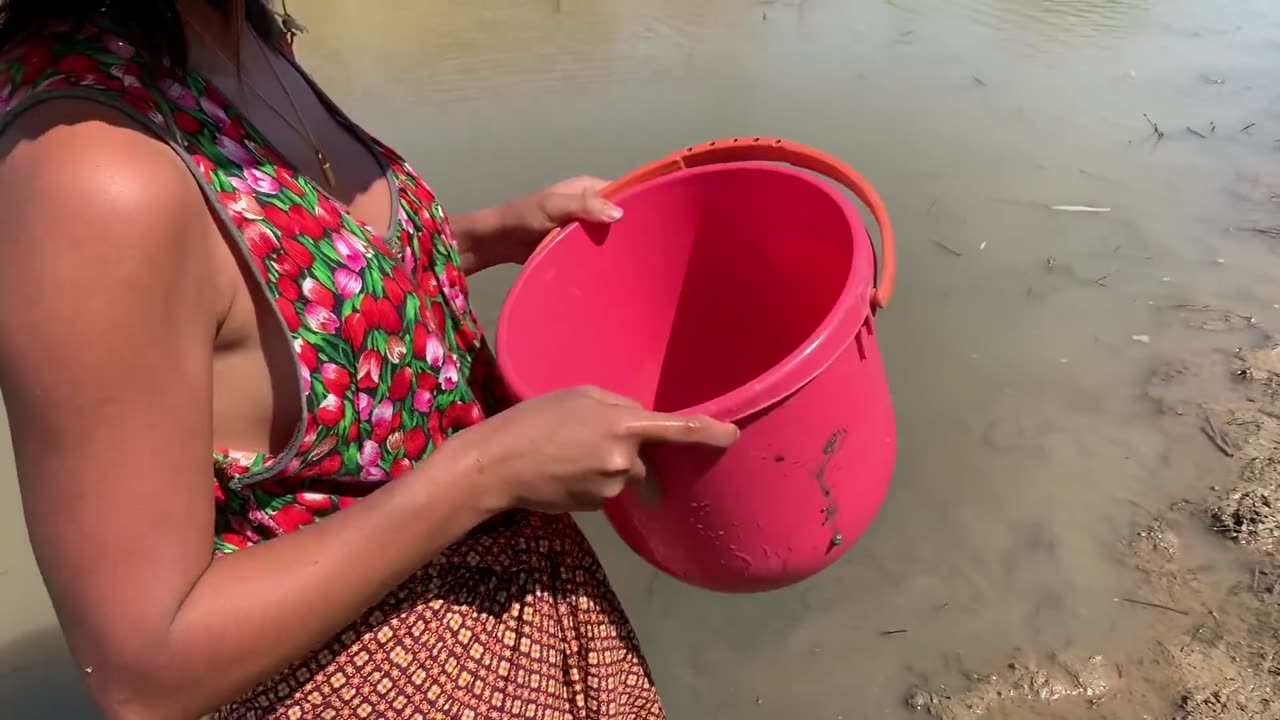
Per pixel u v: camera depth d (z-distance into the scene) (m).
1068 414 2.27
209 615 0.65
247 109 0.81
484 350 1.04
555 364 1.16
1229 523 1.98
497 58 4.11
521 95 3.73
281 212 0.73
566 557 0.97
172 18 0.70
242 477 0.74
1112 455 2.16
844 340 0.90
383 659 0.82
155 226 0.61
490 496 0.75
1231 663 1.73
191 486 0.64
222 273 0.68
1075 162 3.14
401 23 4.62
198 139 0.69
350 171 0.90
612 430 0.76
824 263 1.18
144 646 0.63
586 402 0.77
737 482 0.88
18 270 0.58
